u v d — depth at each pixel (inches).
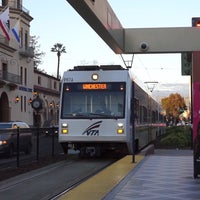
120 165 606.2
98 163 729.6
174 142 1047.0
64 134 757.3
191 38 720.3
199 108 481.7
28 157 725.3
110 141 743.7
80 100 760.3
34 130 749.3
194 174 483.8
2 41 2161.7
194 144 484.4
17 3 2333.9
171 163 636.1
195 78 493.0
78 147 785.6
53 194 426.3
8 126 954.7
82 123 752.3
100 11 564.1
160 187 427.5
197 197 377.1
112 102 751.1
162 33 724.7
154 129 1312.7
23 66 2484.0
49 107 3021.7
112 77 757.3
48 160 776.3
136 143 863.1
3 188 470.6
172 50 722.8
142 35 729.6
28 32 2529.5
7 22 1592.0
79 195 386.6
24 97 2487.7
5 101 2251.5
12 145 748.6
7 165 658.2
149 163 634.2
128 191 405.7
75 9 510.6
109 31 631.8
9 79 2234.3
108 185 438.3
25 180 532.7
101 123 747.4
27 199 406.9
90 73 763.4
